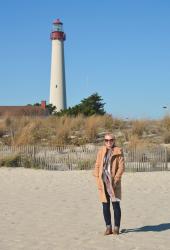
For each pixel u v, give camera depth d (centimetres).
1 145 2531
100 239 936
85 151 2338
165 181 1778
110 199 1052
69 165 2198
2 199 1391
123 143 2531
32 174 1975
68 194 1489
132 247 875
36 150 2333
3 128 3017
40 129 2997
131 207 1272
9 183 1730
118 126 3172
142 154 2209
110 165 973
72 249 861
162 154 2203
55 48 7531
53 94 7500
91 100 4788
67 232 994
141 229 1024
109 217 977
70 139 2748
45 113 6062
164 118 3225
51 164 2208
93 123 2948
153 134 2939
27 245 888
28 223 1077
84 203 1330
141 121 3084
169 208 1256
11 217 1138
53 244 895
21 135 2652
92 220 1111
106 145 983
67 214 1179
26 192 1527
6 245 887
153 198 1414
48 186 1659
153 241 920
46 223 1078
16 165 2252
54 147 2411
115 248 867
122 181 1781
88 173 2009
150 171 2109
